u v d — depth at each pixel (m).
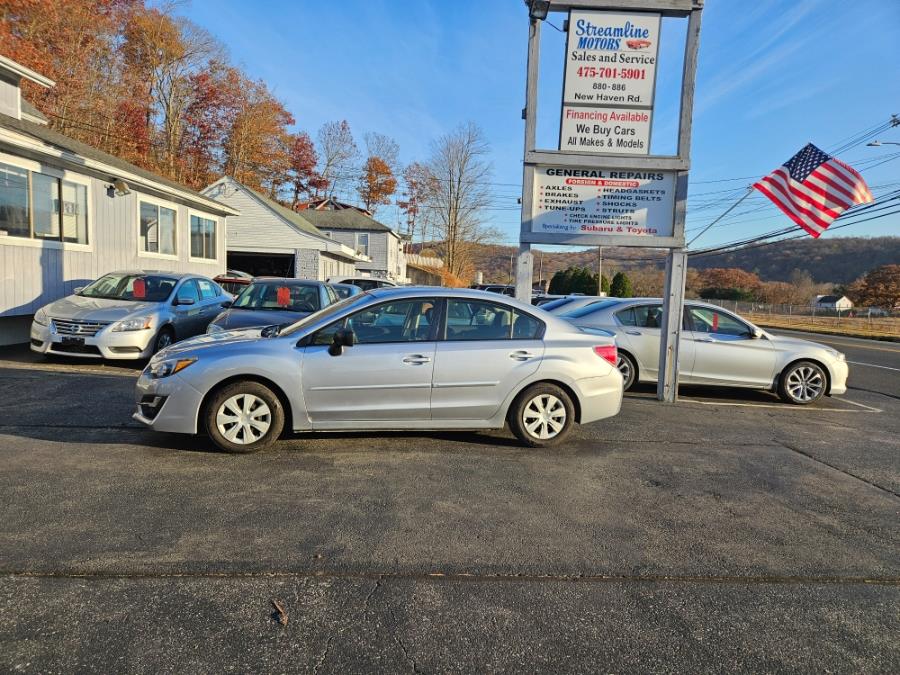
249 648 2.41
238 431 4.87
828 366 8.32
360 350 5.02
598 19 7.35
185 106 44.94
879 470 5.19
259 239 32.56
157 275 10.23
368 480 4.41
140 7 39.78
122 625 2.52
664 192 7.61
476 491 4.27
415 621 2.65
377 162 67.44
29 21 27.45
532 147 7.53
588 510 4.01
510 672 2.34
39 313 8.80
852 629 2.72
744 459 5.36
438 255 78.12
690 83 7.41
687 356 8.27
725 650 2.53
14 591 2.74
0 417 5.70
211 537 3.37
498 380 5.25
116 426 5.55
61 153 10.28
